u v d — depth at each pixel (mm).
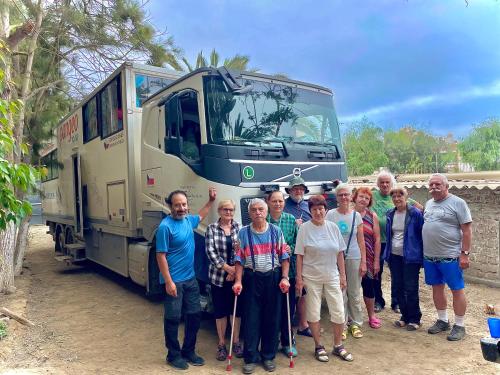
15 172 4594
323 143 6113
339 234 4730
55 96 11781
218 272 4773
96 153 8758
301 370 4465
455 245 5207
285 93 5910
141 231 7164
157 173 6371
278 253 4566
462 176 14422
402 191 5691
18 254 9195
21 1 8773
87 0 10438
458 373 4332
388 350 4941
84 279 9375
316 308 4680
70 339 5531
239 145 5254
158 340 5473
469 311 6254
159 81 7535
